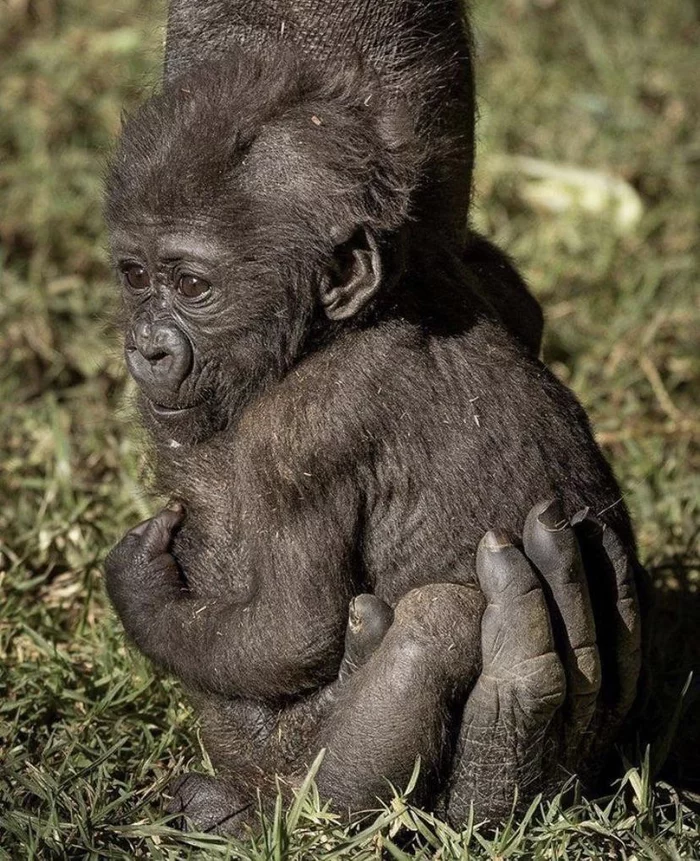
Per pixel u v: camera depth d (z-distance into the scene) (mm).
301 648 10297
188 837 9750
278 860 9383
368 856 9484
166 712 11367
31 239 17875
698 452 15305
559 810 9961
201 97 10484
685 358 16453
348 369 10445
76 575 12945
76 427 15039
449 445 10391
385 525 10445
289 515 10367
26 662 11781
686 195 19359
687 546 13445
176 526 11094
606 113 20562
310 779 9641
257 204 10242
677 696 11461
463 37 12188
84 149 19266
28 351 15977
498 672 9766
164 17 13164
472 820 9766
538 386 10719
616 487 11047
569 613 9953
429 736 9781
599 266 17750
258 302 10359
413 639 9758
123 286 10914
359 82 10922
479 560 9836
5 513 13656
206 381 10656
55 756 10828
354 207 10250
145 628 10766
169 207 10312
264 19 11828
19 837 9750
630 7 23062
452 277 10977
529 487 10438
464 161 11727
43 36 21422
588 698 10102
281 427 10445
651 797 10156
